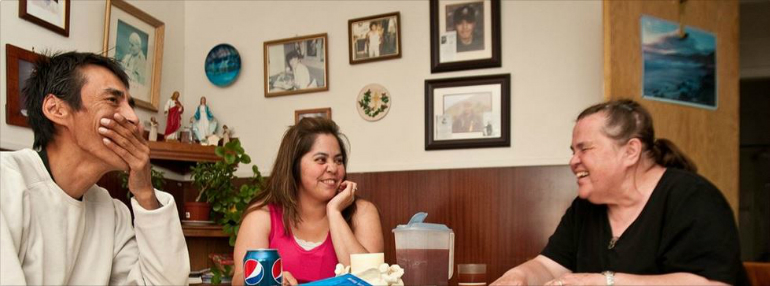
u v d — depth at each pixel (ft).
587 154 5.07
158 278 3.55
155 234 3.51
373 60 9.77
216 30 10.88
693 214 4.67
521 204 8.73
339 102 9.99
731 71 8.42
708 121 8.12
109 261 3.64
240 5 10.78
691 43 8.08
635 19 7.69
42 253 3.18
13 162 3.17
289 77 10.31
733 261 4.48
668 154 5.28
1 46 6.91
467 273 5.67
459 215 9.01
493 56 9.09
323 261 5.76
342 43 10.08
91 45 8.48
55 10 7.74
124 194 8.66
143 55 9.53
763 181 11.87
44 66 3.33
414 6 9.66
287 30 10.45
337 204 5.79
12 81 6.97
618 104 5.17
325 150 5.99
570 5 8.86
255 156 10.40
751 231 11.76
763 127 12.00
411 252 4.38
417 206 9.24
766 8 11.40
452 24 9.39
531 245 8.61
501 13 9.21
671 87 7.85
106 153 3.33
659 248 4.89
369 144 9.75
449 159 9.27
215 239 9.87
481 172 8.97
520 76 9.02
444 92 9.34
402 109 9.59
